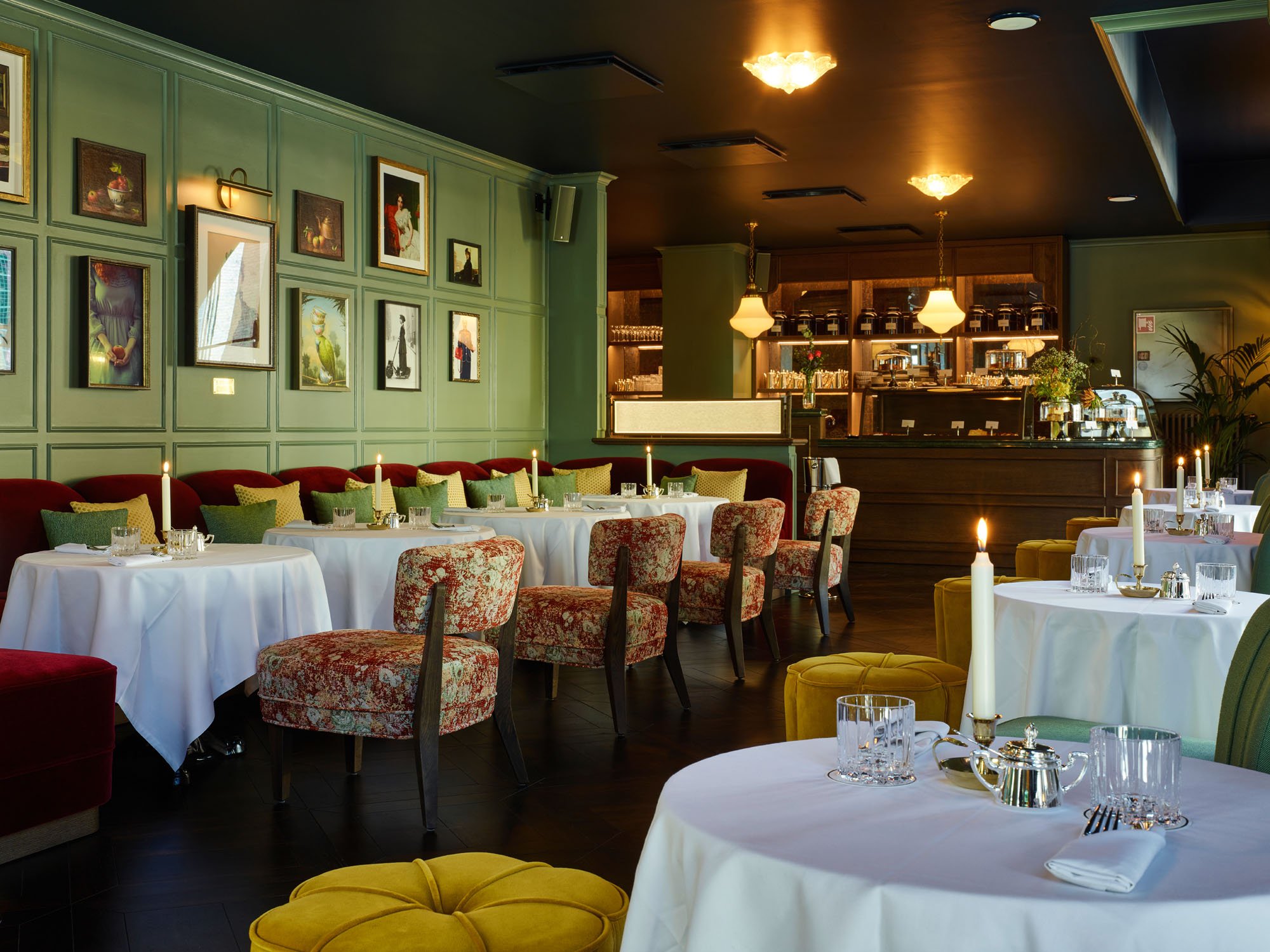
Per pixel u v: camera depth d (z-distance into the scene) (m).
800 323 12.92
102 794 3.47
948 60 6.50
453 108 7.61
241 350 6.75
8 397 5.57
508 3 5.66
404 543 4.97
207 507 5.99
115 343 6.03
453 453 8.71
